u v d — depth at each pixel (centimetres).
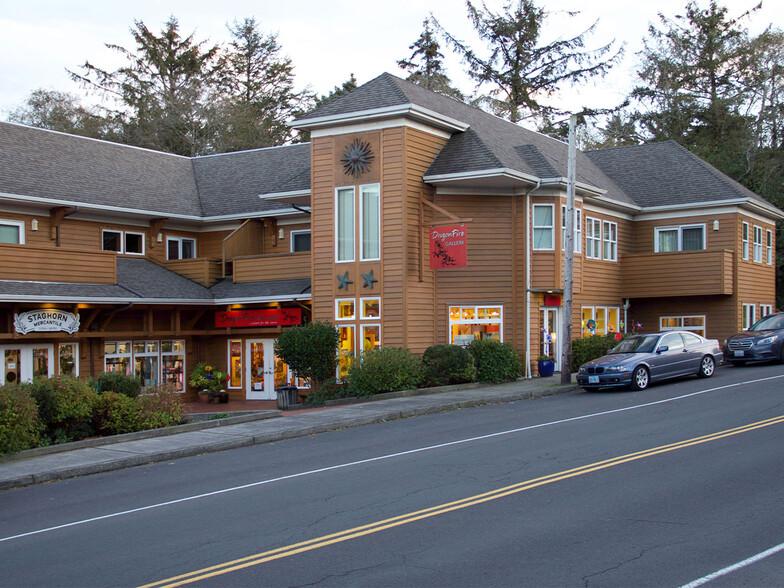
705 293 2866
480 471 1097
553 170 2428
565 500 909
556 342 2606
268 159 3238
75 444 1520
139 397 1778
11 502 1123
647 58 5022
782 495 889
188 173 3294
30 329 2234
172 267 2889
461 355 2236
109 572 725
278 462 1302
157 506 1011
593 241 2866
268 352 2775
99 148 3027
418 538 782
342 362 2345
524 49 4825
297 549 765
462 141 2445
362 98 2388
